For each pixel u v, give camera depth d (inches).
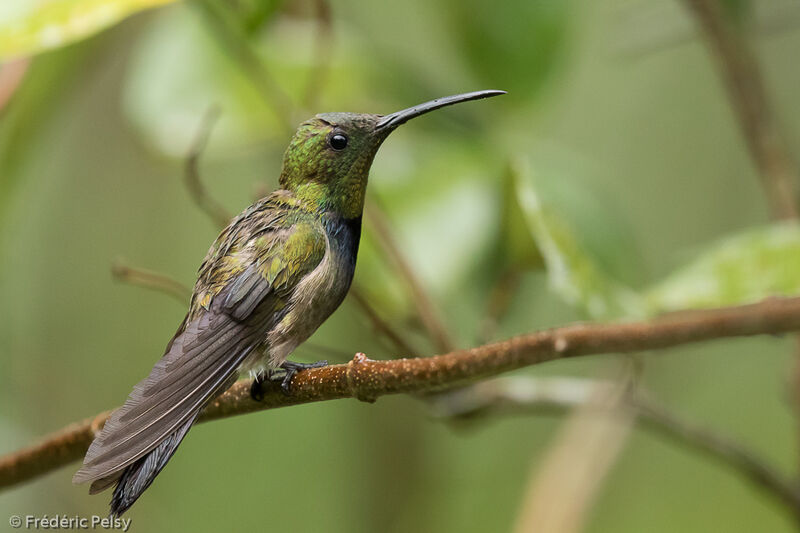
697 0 328.2
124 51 443.5
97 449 207.3
